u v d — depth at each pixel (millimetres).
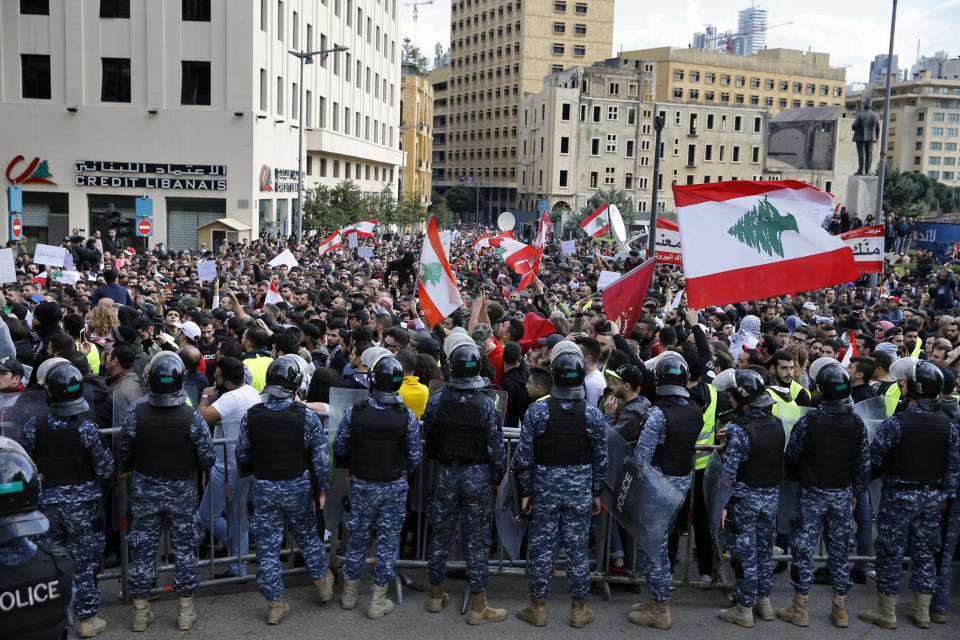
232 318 10172
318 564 6207
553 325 10438
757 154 102750
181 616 5887
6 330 8477
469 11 128625
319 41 52719
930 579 6230
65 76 38594
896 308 17234
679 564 7492
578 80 95812
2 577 3613
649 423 6078
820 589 7008
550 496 5918
